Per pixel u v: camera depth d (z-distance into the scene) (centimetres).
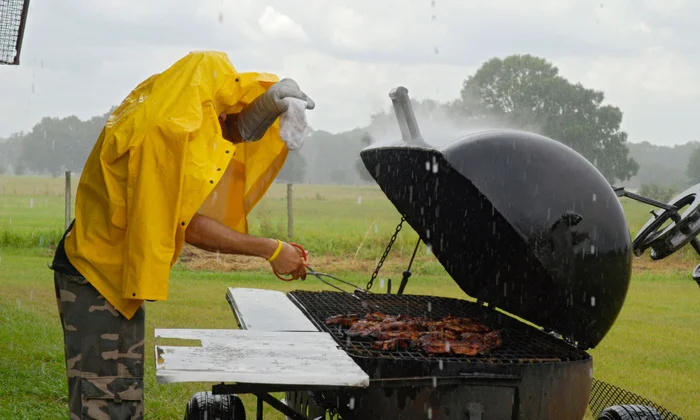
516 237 317
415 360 296
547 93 6000
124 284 279
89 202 297
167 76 297
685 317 1023
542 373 297
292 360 275
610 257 315
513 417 295
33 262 1375
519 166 312
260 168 360
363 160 434
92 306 295
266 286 1182
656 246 378
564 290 315
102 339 295
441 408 293
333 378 251
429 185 384
